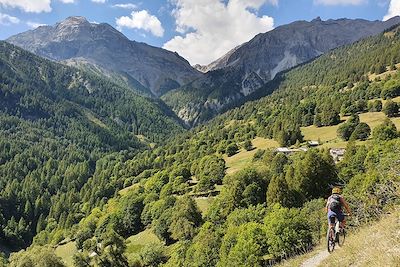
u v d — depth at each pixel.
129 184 185.62
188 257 66.88
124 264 81.69
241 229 55.94
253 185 85.25
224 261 52.97
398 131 102.88
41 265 77.00
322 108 175.50
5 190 179.00
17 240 144.75
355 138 116.06
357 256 15.40
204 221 90.44
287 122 167.50
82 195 188.25
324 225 46.12
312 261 21.52
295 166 89.31
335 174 83.56
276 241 47.97
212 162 129.50
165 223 92.69
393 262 12.55
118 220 112.00
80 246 113.06
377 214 20.34
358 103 155.25
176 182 128.38
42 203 171.88
